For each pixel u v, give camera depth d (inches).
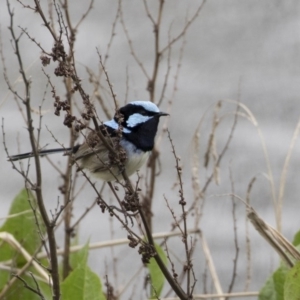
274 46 822.5
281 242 336.5
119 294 385.7
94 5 808.9
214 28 845.8
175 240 516.1
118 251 527.2
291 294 319.9
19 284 403.5
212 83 746.8
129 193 289.7
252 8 902.4
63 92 605.6
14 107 632.4
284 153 649.0
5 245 422.9
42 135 617.9
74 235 414.0
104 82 592.7
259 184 610.2
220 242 545.0
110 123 390.9
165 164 609.6
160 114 398.9
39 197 269.3
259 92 735.7
